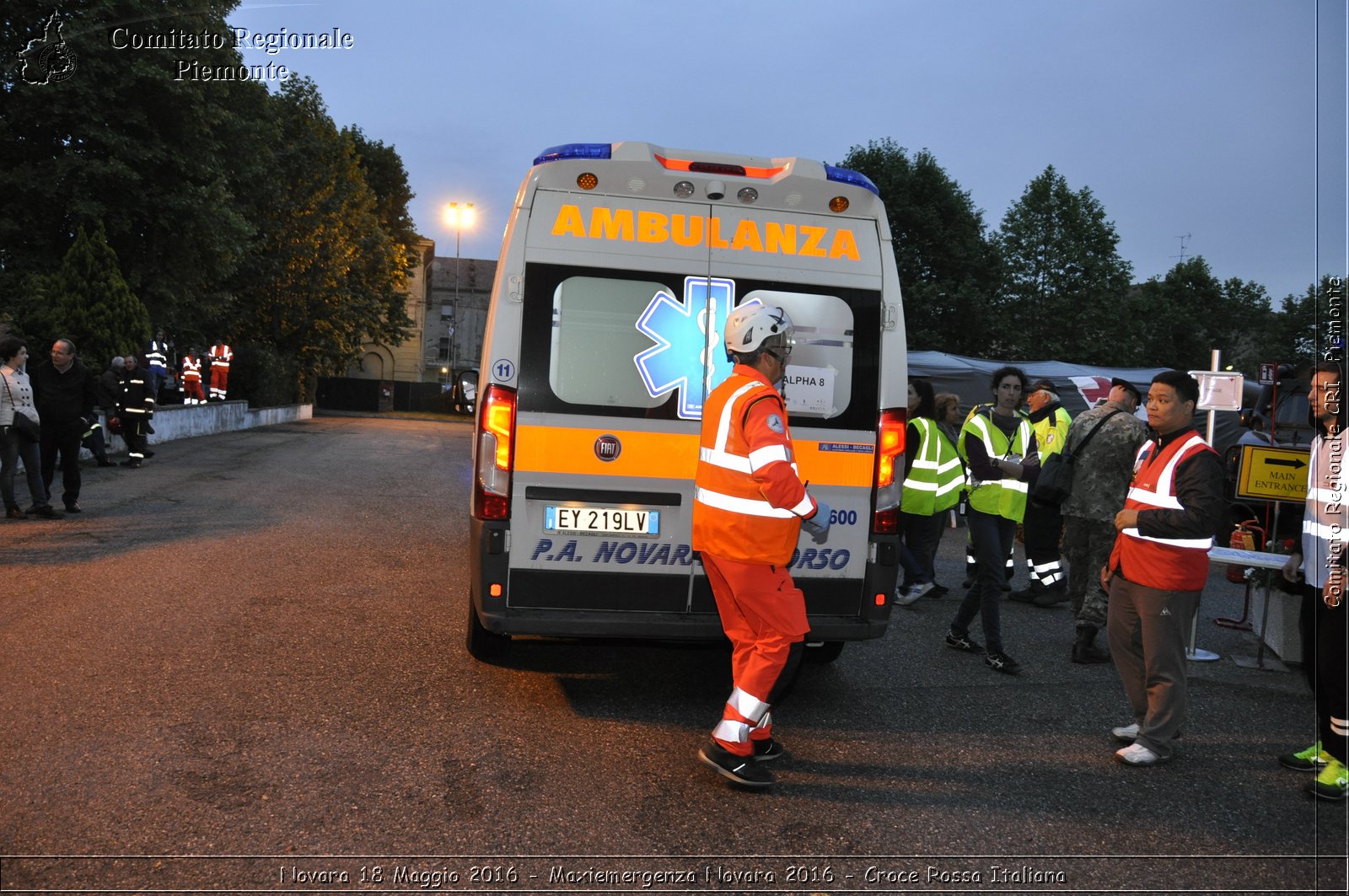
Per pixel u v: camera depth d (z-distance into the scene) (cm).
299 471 1479
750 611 390
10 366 902
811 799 376
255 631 557
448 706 457
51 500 1047
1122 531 450
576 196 448
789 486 371
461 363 6731
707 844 331
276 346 3966
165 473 1355
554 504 446
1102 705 525
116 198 2180
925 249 3319
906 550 777
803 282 459
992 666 588
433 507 1142
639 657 565
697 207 454
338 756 387
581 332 445
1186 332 4694
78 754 372
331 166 3950
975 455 591
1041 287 3622
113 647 511
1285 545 783
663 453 449
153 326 2312
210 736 399
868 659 603
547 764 395
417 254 5262
